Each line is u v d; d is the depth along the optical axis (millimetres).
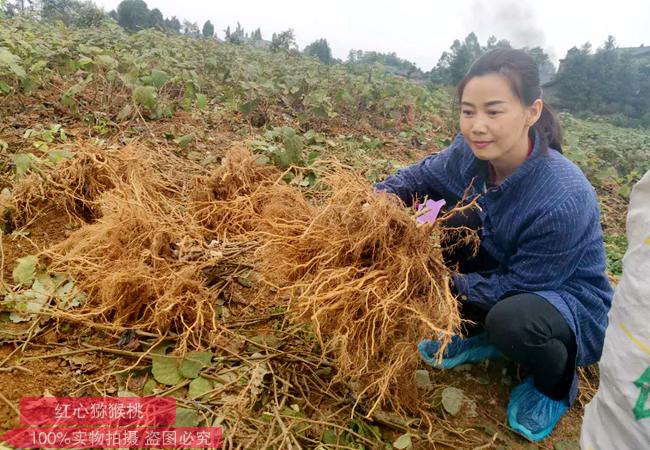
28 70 4195
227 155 2602
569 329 1646
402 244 1592
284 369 1824
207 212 2441
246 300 2139
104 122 3684
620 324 1233
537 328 1595
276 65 7617
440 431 1697
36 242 2258
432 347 1971
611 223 4480
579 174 1676
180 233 2176
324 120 5293
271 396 1702
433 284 1529
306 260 1676
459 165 1956
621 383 1193
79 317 1824
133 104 3879
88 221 2445
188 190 2822
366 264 1595
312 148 4004
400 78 7695
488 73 1584
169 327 1896
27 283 1966
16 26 6465
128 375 1690
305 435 1580
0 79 3838
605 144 7328
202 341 1887
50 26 7691
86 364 1705
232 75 5523
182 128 3990
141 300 1880
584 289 1748
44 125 3494
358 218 1604
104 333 1842
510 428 1766
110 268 1926
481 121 1614
